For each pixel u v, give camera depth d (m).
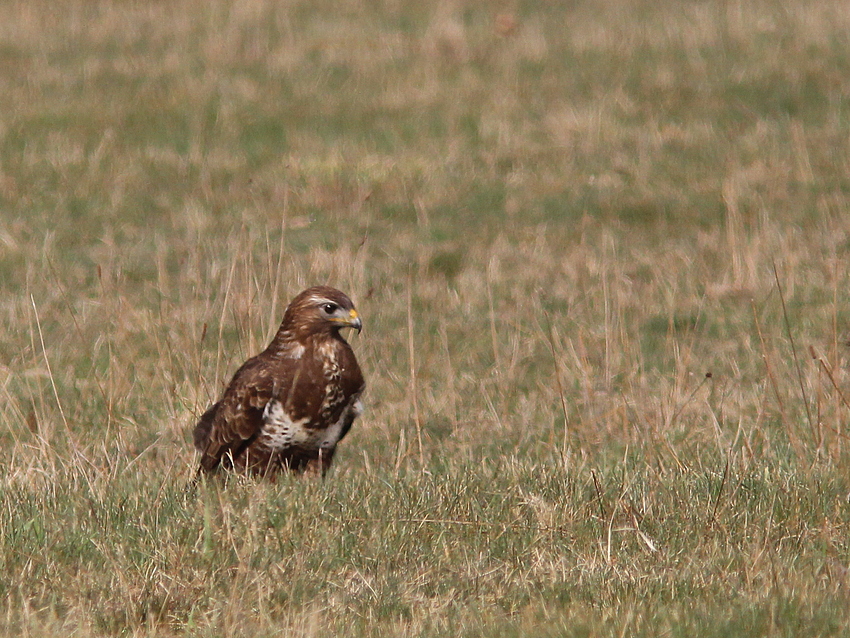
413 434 12.19
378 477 10.05
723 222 19.20
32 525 8.68
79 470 10.20
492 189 21.08
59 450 11.41
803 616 7.01
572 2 31.97
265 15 31.12
